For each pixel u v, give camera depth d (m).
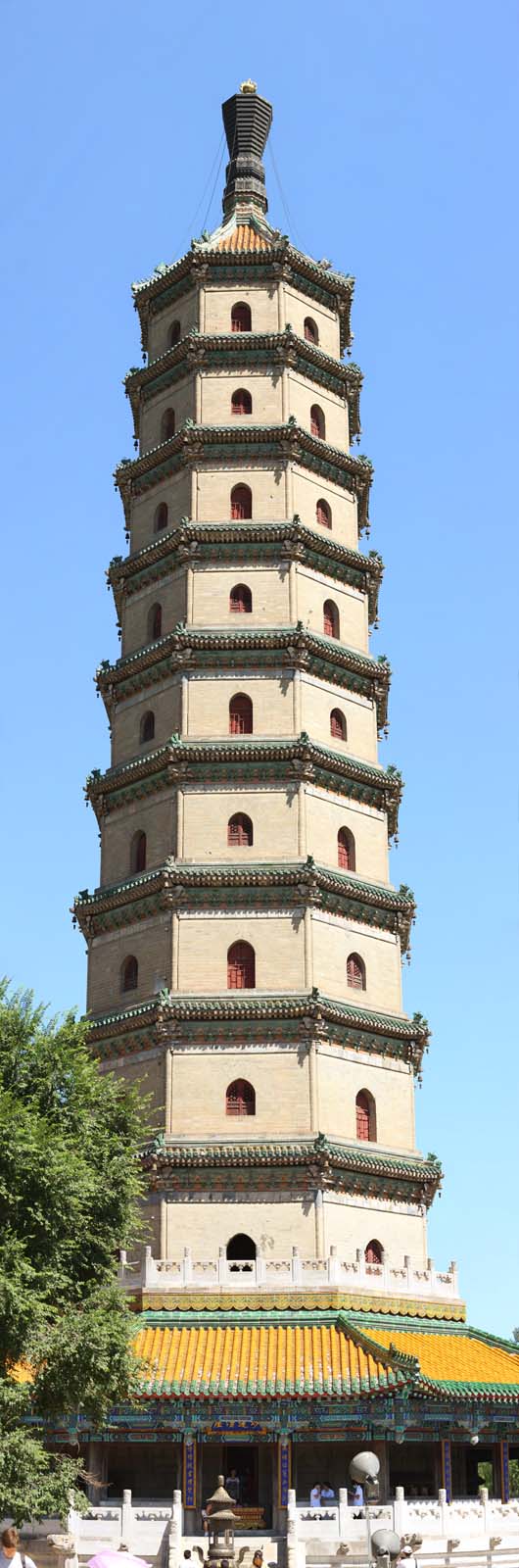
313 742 62.91
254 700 63.16
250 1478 51.97
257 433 67.06
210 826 61.12
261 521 65.94
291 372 69.38
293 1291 53.03
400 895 63.09
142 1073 58.31
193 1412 48.97
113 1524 46.19
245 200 76.94
